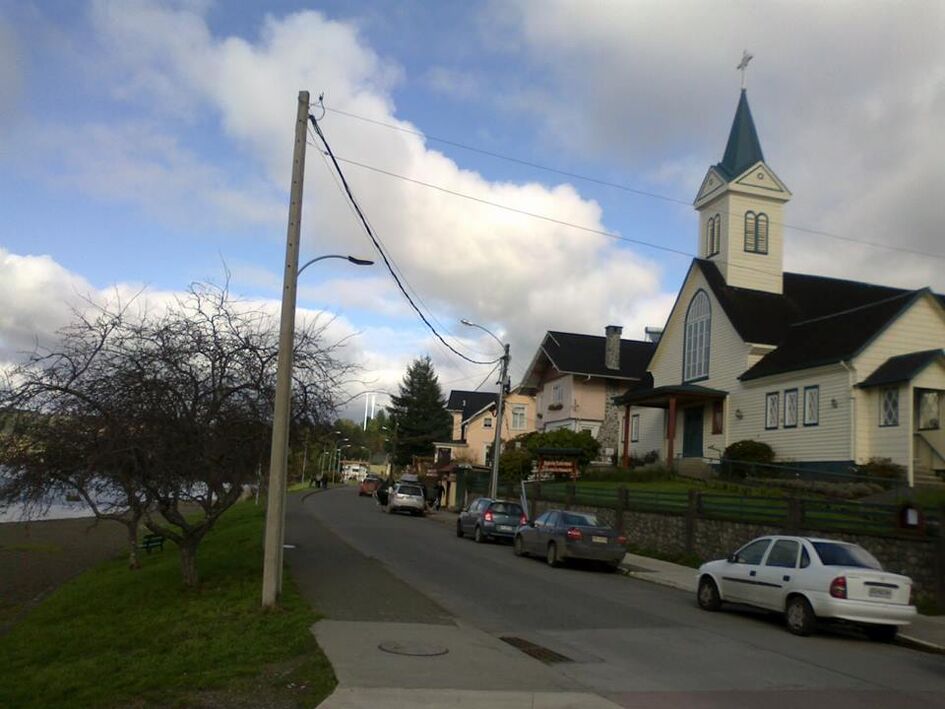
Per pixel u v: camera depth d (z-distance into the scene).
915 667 11.02
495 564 21.66
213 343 14.69
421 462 79.25
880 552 16.91
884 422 27.55
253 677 8.80
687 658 10.80
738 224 38.69
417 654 9.77
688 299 40.00
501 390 35.00
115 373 13.93
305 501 55.91
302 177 13.45
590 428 50.34
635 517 26.50
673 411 35.66
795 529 19.17
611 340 51.53
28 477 13.56
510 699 8.03
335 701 7.66
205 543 26.16
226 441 14.52
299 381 15.54
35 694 8.82
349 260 14.04
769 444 32.50
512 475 44.00
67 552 31.95
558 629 12.62
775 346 34.31
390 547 24.58
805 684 9.57
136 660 9.99
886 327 28.62
